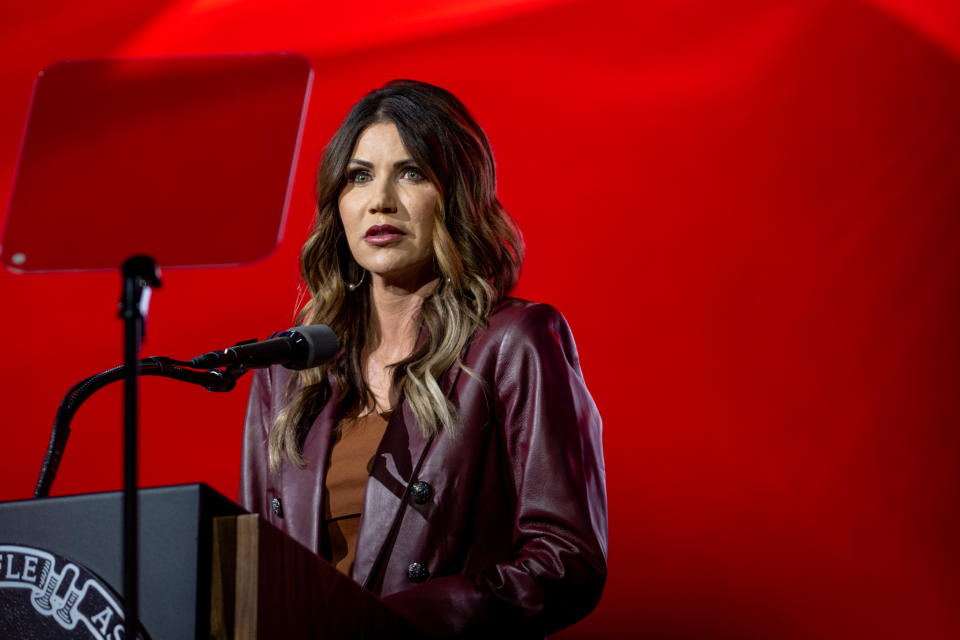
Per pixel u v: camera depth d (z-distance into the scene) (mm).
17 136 18969
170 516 3693
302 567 3883
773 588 18578
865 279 18875
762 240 18984
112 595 3719
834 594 18516
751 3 19094
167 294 18750
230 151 4820
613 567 18734
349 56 19156
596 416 6859
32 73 19000
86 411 18922
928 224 18828
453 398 6695
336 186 7406
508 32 19234
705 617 18547
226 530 3697
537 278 19078
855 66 19000
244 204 4750
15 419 18953
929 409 18641
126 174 4770
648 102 19125
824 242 18938
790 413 18812
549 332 6855
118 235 4738
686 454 18875
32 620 3787
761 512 18719
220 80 4859
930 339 18766
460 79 19203
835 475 18703
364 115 7352
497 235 7469
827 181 18984
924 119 18922
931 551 18469
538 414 6496
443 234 7125
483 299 7070
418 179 7227
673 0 19125
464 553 6473
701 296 18984
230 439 18734
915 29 18922
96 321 19062
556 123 19141
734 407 18875
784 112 19047
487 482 6586
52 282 19094
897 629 18266
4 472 18875
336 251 7594
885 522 18609
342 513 6742
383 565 6383
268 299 18734
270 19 19125
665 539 18750
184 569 3650
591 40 19141
